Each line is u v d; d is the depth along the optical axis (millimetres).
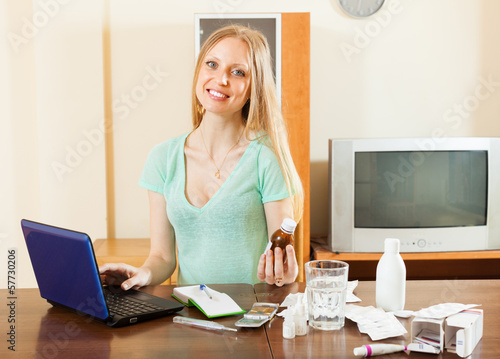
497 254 3346
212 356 1246
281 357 1238
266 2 3537
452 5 3602
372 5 3555
